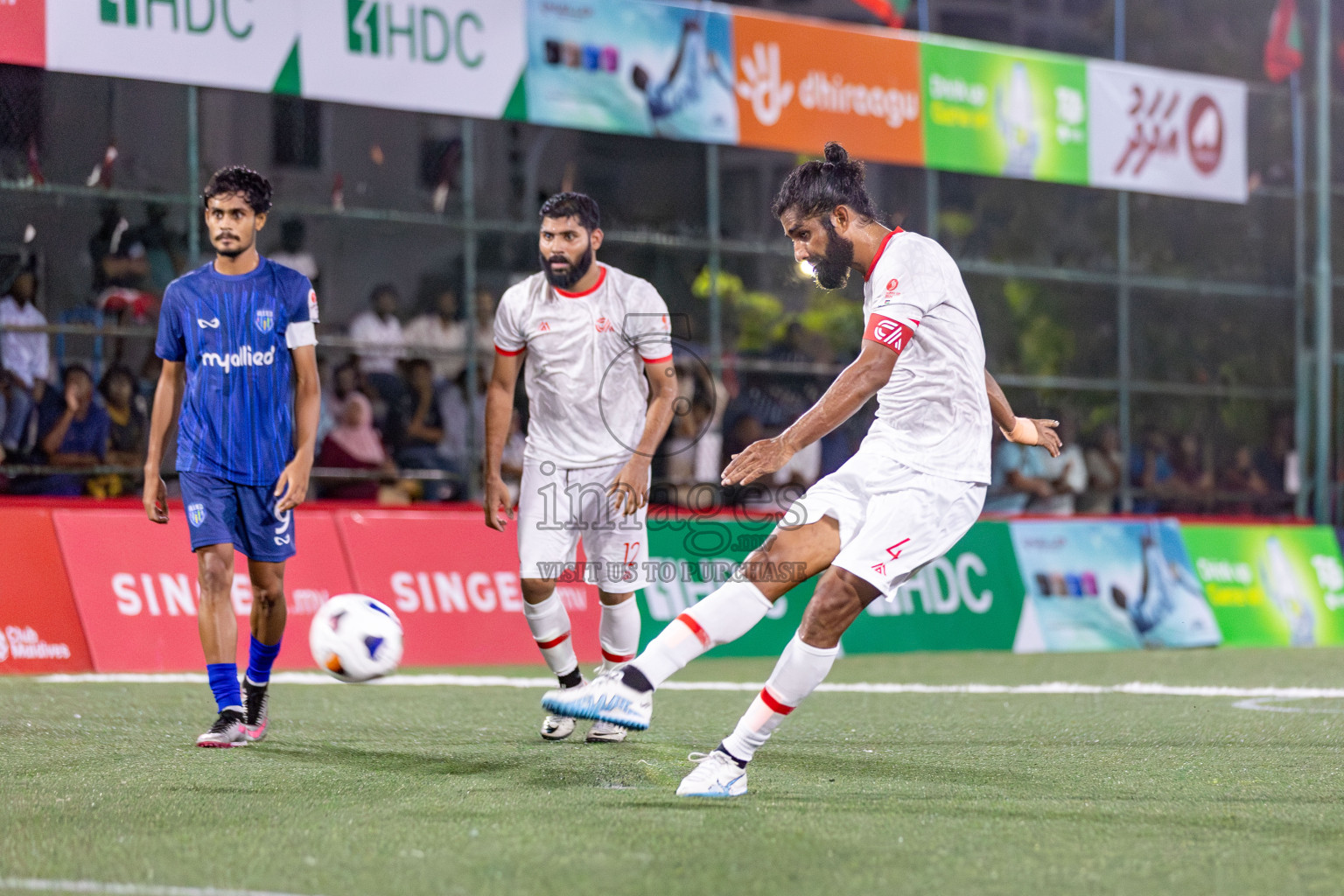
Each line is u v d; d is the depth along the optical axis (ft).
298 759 28.96
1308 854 20.49
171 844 20.76
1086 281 73.72
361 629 27.86
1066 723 36.86
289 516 31.71
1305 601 72.49
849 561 24.03
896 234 24.89
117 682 44.80
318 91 55.83
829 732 34.45
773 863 19.57
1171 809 23.95
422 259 65.36
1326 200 77.77
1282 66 79.61
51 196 55.42
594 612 57.67
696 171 68.49
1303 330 79.61
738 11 63.98
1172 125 74.64
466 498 63.77
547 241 31.55
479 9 58.80
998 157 69.92
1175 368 77.71
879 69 67.15
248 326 30.86
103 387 57.82
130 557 50.65
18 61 50.88
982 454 24.86
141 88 57.47
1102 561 67.72
